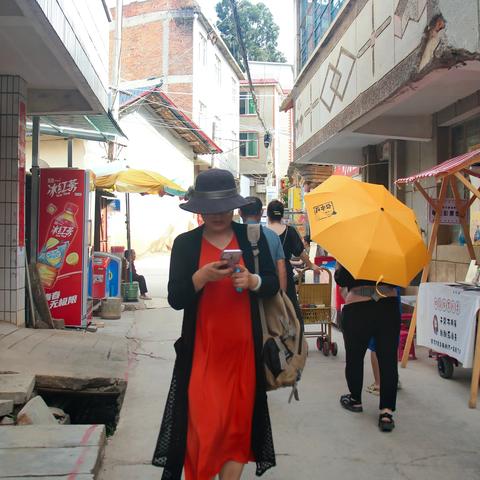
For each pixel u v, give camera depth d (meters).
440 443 3.99
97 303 9.06
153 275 16.72
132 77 27.66
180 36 26.88
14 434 3.44
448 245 7.94
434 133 7.97
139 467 3.55
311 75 10.79
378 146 10.65
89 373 4.54
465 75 6.05
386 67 6.53
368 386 5.40
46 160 14.78
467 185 5.07
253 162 39.38
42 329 6.41
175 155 24.41
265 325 2.76
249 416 2.67
